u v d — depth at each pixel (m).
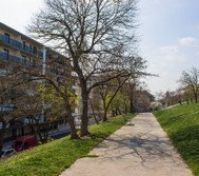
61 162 15.67
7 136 53.88
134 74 29.08
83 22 27.36
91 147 21.41
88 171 14.34
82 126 28.56
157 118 59.16
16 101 38.25
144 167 15.30
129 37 28.66
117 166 15.47
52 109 45.28
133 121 50.38
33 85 34.66
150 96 127.50
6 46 58.06
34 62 26.67
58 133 68.38
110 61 28.39
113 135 29.36
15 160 17.41
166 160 17.02
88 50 27.70
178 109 58.56
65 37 27.03
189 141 21.33
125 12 28.28
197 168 14.44
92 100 53.19
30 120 52.31
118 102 61.72
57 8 26.97
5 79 26.02
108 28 27.80
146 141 25.02
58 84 29.20
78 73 28.02
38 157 16.05
